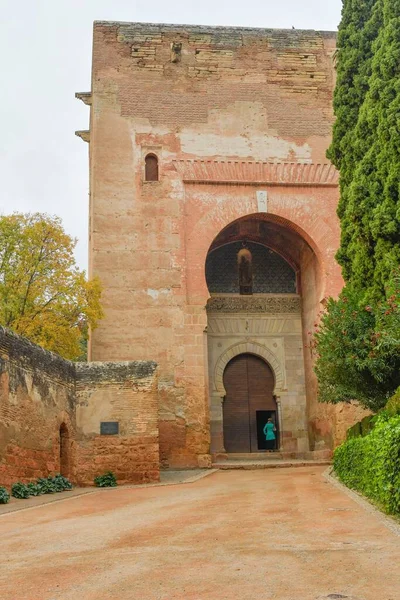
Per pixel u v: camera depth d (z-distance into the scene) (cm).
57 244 2309
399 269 1546
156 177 2588
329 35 2811
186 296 2469
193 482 1836
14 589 549
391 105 1684
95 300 2303
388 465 927
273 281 2903
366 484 1152
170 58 2694
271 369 2819
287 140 2666
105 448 1866
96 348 2398
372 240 1748
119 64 2669
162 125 2627
